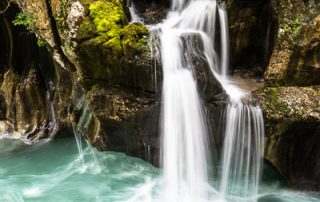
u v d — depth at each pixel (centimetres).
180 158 649
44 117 950
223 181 656
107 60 629
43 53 934
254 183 635
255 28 754
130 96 645
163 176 667
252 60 780
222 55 762
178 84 629
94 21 645
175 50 634
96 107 675
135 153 699
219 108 629
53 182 728
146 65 607
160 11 838
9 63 1030
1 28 1007
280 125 589
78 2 667
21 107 966
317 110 576
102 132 718
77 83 827
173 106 631
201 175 656
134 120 645
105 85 668
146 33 628
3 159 847
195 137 641
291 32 629
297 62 621
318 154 621
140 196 648
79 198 664
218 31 752
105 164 742
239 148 630
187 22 782
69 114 874
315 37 604
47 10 713
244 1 738
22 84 968
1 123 990
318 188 632
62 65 766
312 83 624
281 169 641
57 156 838
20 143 926
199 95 631
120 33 625
